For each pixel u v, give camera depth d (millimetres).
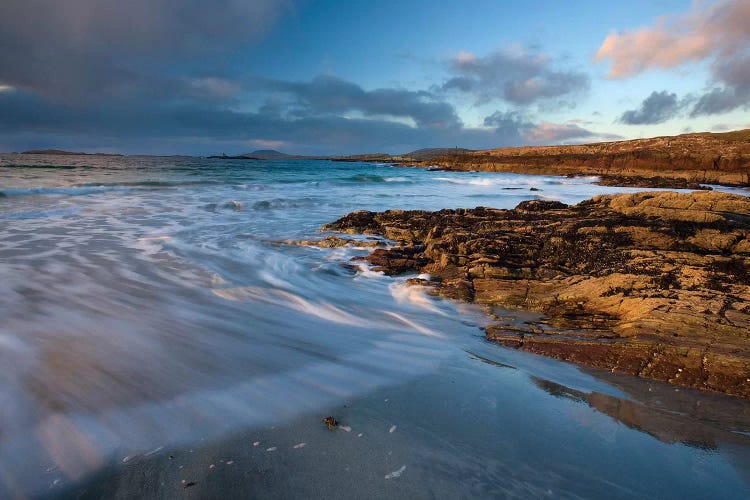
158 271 8773
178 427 3748
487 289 8008
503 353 5598
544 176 58312
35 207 16344
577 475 3301
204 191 24391
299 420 3912
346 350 5531
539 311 7062
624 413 4238
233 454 3406
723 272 7797
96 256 9680
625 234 10516
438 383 4727
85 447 3451
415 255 10727
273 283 8398
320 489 3037
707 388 4730
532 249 10133
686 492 3172
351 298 7723
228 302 7180
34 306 6496
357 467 3283
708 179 50312
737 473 3414
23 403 4008
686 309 6113
